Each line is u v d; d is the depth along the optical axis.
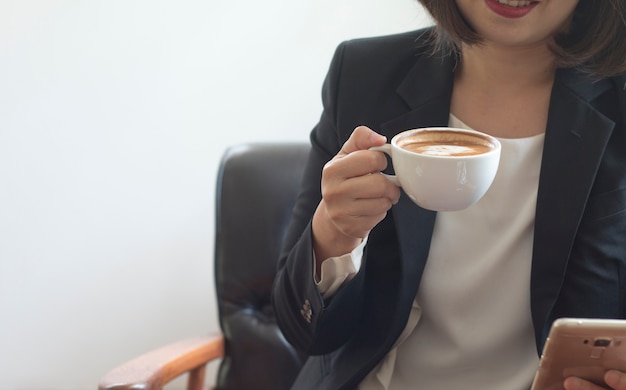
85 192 1.92
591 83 1.06
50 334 1.99
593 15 1.03
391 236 1.11
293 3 1.86
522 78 1.09
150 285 2.00
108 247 1.96
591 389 0.87
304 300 1.08
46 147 1.88
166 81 1.88
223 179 1.52
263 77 1.90
